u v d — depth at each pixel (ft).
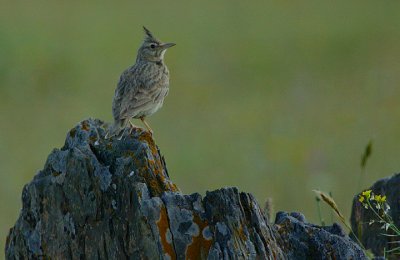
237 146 83.82
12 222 67.46
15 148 85.10
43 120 93.81
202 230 31.32
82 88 106.52
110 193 32.58
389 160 79.46
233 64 118.62
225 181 74.84
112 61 118.73
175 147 83.97
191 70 114.52
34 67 112.78
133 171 32.68
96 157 33.78
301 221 34.32
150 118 93.04
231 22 142.61
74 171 33.22
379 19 140.05
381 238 38.63
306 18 143.33
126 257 31.94
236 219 31.19
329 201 36.29
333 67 118.21
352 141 85.35
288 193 69.00
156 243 31.17
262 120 92.94
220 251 30.71
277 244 32.07
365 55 123.24
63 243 33.45
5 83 106.32
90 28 134.31
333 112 95.91
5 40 120.06
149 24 139.95
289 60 121.49
